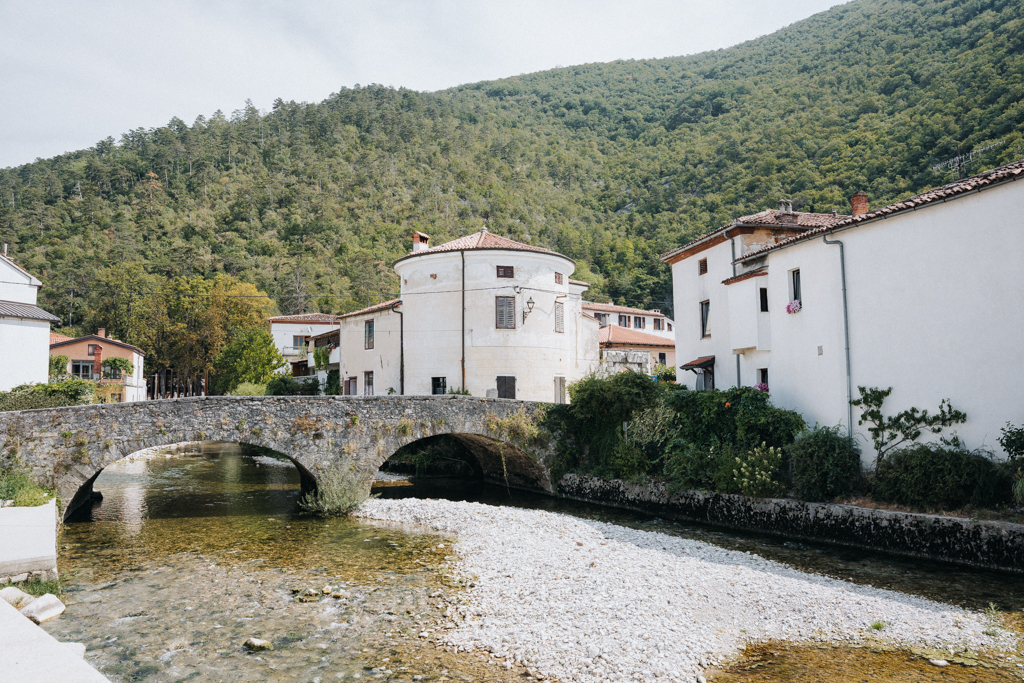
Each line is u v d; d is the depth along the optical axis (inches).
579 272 3184.1
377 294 3476.9
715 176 3882.9
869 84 4052.7
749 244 1067.9
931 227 675.4
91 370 2123.5
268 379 2331.4
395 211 4975.4
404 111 7800.2
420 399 924.0
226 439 807.7
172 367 3061.0
